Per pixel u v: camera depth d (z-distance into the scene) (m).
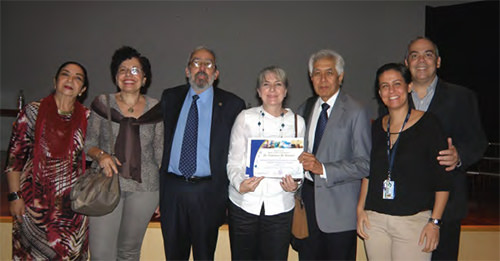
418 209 2.13
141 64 2.50
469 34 7.68
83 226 2.52
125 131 2.44
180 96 2.70
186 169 2.52
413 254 2.14
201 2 8.06
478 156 2.37
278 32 8.10
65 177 2.42
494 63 7.50
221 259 3.22
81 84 2.46
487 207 4.61
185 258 2.62
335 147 2.43
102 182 2.29
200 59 2.60
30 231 2.40
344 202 2.44
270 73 2.37
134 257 2.57
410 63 2.55
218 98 2.66
